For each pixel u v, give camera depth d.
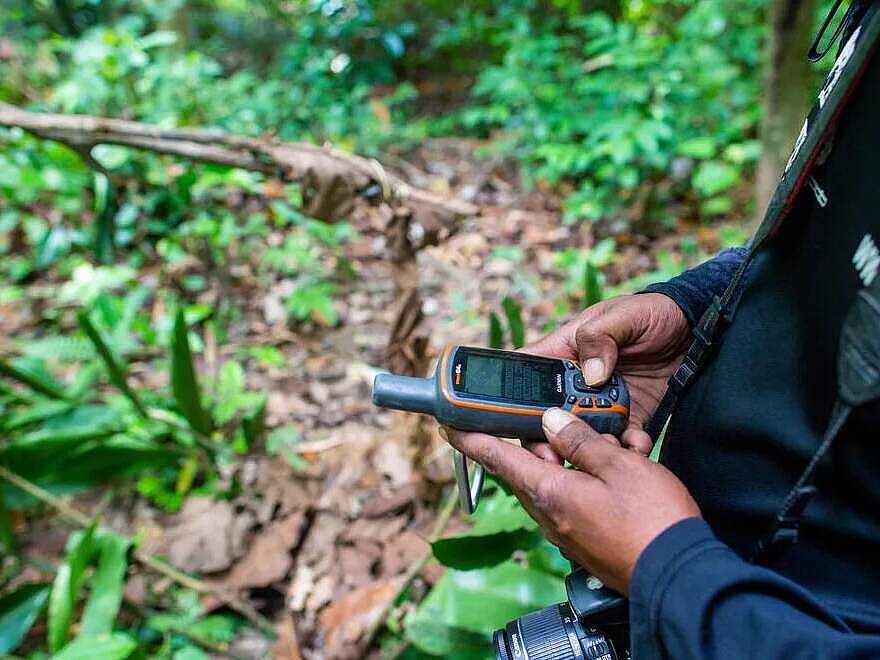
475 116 3.70
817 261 0.68
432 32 5.26
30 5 4.51
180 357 1.77
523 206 3.41
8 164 2.66
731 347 0.79
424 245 1.50
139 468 1.92
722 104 3.58
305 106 3.91
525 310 2.72
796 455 0.69
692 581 0.60
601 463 0.71
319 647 1.67
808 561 0.68
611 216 3.20
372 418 2.29
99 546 1.67
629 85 3.30
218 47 4.97
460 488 0.88
